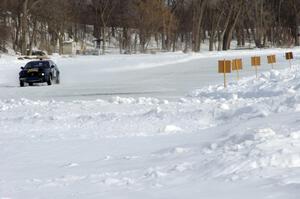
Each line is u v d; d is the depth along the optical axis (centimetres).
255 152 1057
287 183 854
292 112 1683
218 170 998
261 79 3597
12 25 13312
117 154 1339
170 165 1105
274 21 15475
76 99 3544
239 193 835
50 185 1016
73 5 14150
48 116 2280
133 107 2503
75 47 14062
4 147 1555
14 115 2414
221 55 9412
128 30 14912
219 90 3288
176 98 3275
